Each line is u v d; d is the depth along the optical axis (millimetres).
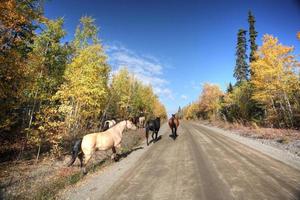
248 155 10578
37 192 6527
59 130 11648
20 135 11922
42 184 7344
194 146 14172
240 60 41031
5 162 11023
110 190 6797
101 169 9555
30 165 10555
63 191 6906
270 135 16562
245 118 29031
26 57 11117
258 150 11773
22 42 10469
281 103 22062
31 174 8922
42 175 8711
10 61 9305
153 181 7406
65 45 14023
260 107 25750
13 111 11523
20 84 9969
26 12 10258
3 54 9391
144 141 18766
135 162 10445
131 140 18203
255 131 19672
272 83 21156
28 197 6320
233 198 5641
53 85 12766
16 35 10320
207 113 58250
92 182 7734
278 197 5531
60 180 7707
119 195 6352
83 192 6762
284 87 20438
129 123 11422
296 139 13953
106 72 16641
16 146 11531
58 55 13117
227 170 8148
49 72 12477
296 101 20906
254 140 15977
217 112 44719
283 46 20703
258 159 9625
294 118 20469
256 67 22234
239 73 40875
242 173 7664
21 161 11312
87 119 14703
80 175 8484
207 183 6867
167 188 6676
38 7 10859
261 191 5973
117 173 8688
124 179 7828
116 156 10930
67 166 9812
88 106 13648
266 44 21141
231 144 14344
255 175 7348
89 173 9000
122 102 25953
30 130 11078
